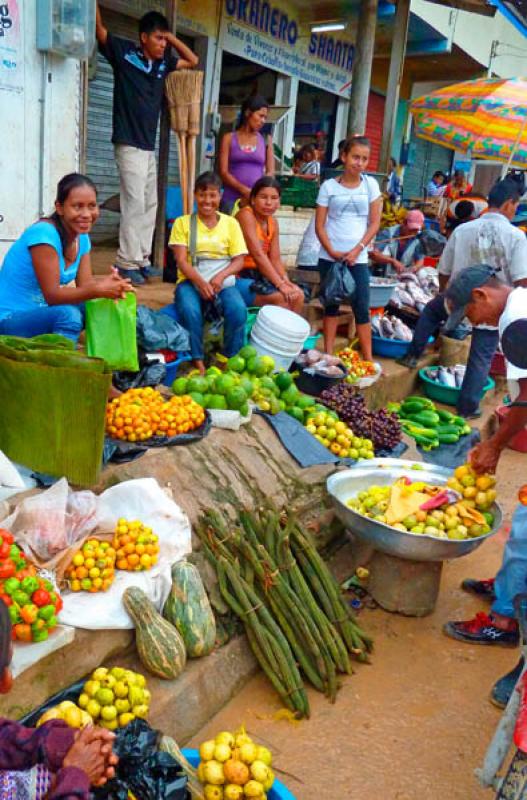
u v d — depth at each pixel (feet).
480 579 14.02
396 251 32.50
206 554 10.78
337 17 36.73
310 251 23.72
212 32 31.78
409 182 60.90
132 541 9.62
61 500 9.62
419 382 24.32
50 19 15.16
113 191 30.68
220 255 17.33
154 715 8.56
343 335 24.06
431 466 13.85
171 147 31.86
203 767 7.43
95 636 8.70
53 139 16.52
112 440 11.85
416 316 26.11
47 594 7.98
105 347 12.58
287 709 9.77
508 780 7.15
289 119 39.50
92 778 5.68
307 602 10.75
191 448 12.48
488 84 33.88
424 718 9.96
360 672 10.84
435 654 11.48
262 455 13.73
